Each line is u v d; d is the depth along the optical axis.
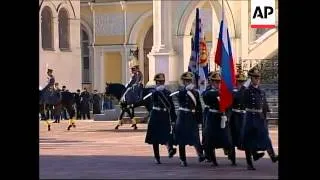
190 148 49.34
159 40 81.56
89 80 119.38
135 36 116.00
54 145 50.97
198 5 81.19
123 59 116.31
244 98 35.88
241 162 39.59
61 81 104.75
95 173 33.72
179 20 81.31
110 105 95.31
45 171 34.62
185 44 81.44
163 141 38.50
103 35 117.81
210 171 34.84
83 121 84.62
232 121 37.75
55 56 103.62
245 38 83.94
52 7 103.06
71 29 107.19
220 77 37.72
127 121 77.00
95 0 117.50
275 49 84.50
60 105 77.19
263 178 31.08
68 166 37.19
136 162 39.44
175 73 81.12
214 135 37.22
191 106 37.69
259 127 35.59
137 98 65.50
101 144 51.75
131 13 116.00
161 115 38.69
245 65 80.56
